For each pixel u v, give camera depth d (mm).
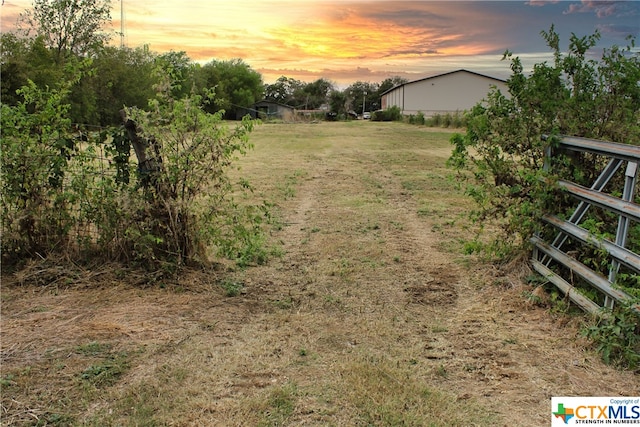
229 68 64625
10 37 22266
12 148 4035
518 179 4332
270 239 5555
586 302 3342
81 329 3270
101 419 2363
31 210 4207
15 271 4141
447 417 2408
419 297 3918
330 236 5715
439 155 15578
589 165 3961
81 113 24781
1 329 3252
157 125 3947
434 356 2990
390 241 5543
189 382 2680
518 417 2420
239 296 3895
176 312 3562
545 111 4016
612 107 3936
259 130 29078
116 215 4148
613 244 3139
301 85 88438
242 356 2963
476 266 4578
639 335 2971
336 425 2338
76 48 26016
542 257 4148
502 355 2998
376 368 2836
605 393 2613
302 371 2809
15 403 2465
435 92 53312
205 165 4047
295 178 10305
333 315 3580
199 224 4258
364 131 28766
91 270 4141
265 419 2371
